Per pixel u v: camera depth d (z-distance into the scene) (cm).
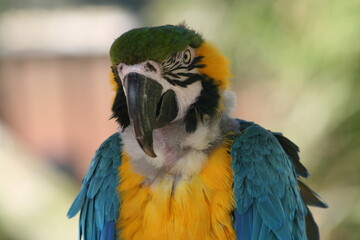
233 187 565
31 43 1689
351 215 1034
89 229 615
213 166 562
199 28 1092
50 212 1298
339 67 976
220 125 588
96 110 1700
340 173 1030
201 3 1108
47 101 1689
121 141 602
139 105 541
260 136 587
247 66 1071
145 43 546
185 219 554
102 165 602
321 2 970
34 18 1703
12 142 1433
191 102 572
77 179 1691
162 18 1147
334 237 1061
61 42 1697
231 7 1065
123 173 584
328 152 1023
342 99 981
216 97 582
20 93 1688
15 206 1282
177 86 564
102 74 1702
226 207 559
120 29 1702
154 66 548
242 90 1107
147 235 564
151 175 566
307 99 1003
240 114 1146
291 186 603
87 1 1722
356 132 998
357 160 1015
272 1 1016
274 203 573
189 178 561
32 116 1689
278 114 1044
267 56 1028
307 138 1008
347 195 1038
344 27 956
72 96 1697
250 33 1035
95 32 1702
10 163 1358
